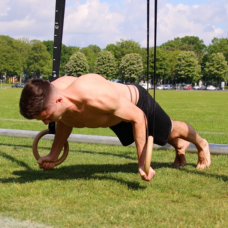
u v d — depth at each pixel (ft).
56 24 12.41
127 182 10.44
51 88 7.65
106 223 7.19
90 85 8.17
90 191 9.46
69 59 290.15
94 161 14.16
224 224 7.25
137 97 9.80
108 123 9.09
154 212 7.82
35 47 289.33
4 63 281.33
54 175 11.55
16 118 32.89
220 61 252.42
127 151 16.47
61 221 7.23
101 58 277.03
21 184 10.12
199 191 9.61
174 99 83.20
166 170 12.30
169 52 302.45
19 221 7.23
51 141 18.65
